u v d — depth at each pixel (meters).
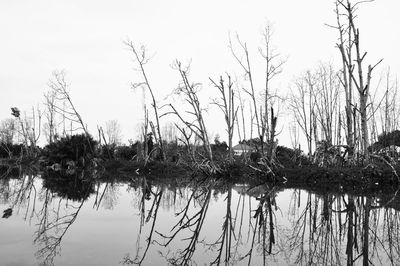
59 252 7.68
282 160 35.66
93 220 12.21
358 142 27.02
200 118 32.50
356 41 23.06
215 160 35.22
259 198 19.72
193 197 20.33
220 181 31.20
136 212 14.42
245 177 32.72
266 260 7.88
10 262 6.84
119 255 7.60
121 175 37.94
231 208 16.11
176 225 11.87
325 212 14.70
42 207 15.14
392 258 8.12
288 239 10.11
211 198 19.81
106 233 10.02
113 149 52.03
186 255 8.02
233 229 11.50
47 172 41.22
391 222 12.41
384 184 23.58
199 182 30.50
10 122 86.56
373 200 17.97
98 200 18.16
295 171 29.28
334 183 25.69
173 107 32.50
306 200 18.52
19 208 14.72
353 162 25.42
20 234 9.56
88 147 46.06
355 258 8.12
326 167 27.31
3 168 49.62
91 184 27.67
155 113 38.69
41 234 9.61
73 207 15.37
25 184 26.98
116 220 12.37
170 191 23.50
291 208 15.95
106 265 6.80
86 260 7.09
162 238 9.71
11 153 65.62
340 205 16.47
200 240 9.72
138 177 35.81
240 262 7.69
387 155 24.61
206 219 13.23
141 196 20.58
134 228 10.96
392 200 17.89
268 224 12.37
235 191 23.53
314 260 7.96
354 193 21.19
